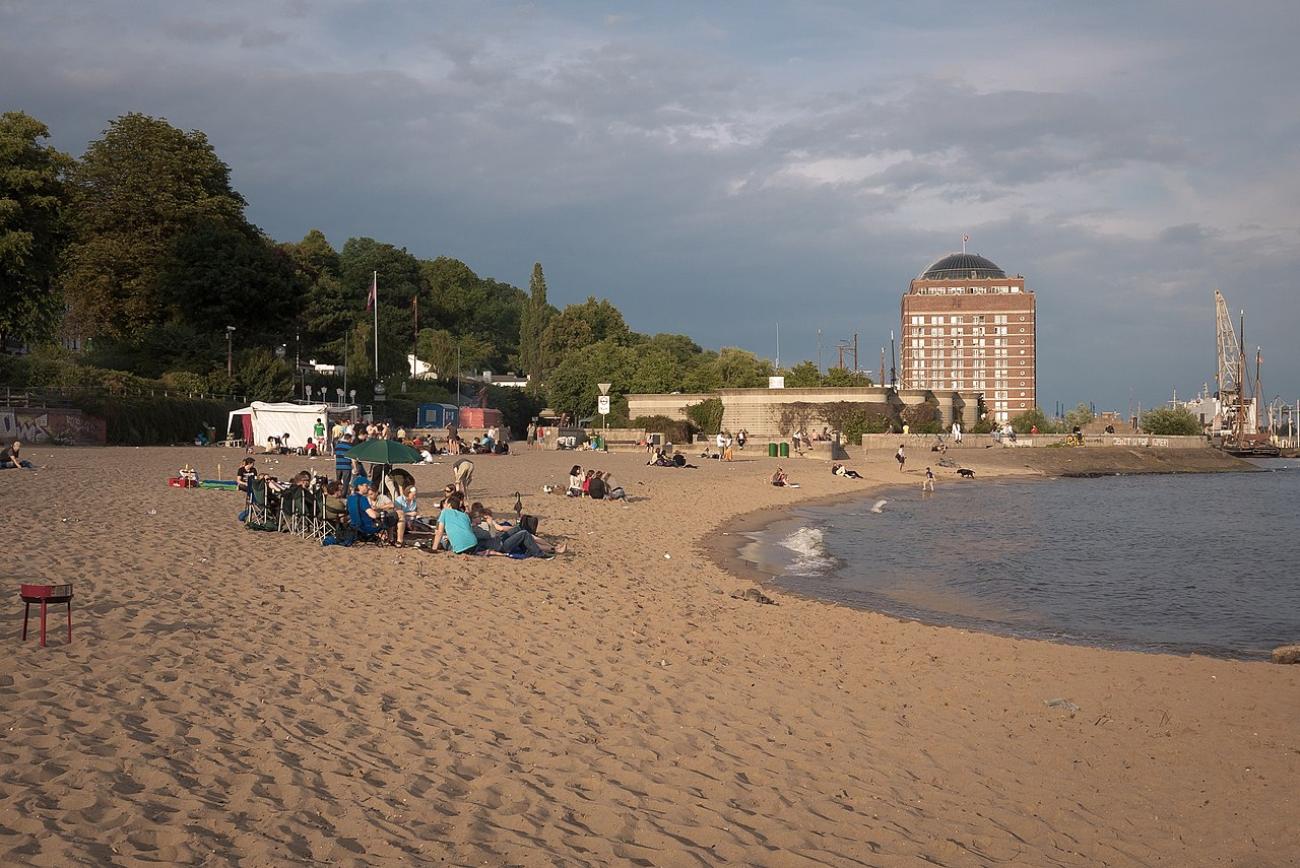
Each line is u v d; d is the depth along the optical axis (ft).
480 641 44.93
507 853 23.13
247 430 195.11
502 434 277.03
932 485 187.21
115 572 53.78
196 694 32.81
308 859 21.66
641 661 44.06
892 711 39.63
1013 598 72.90
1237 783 33.37
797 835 26.37
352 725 31.30
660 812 26.89
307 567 60.39
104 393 209.15
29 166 225.15
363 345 360.48
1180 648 56.70
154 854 21.09
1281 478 263.08
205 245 268.41
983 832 28.07
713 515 122.62
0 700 30.27
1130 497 184.24
